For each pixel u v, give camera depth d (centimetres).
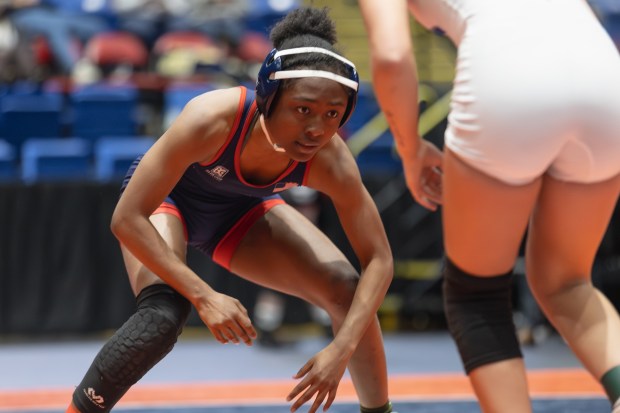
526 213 588
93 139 2150
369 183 1922
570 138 557
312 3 648
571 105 547
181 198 711
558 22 562
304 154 581
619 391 576
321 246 705
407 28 590
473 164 570
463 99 570
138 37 2566
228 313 593
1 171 2053
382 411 717
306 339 1891
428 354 1666
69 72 2441
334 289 679
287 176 649
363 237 649
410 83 588
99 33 2598
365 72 2609
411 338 1898
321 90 555
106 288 1822
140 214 610
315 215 1692
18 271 1805
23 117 2162
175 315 605
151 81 2284
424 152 645
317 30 603
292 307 1872
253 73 2372
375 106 2269
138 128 2175
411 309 1967
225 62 2384
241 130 623
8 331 1798
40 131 2162
